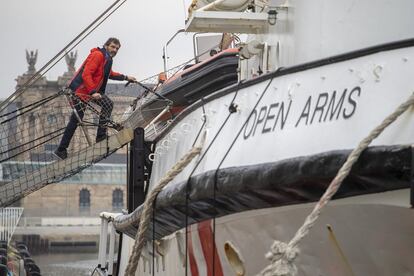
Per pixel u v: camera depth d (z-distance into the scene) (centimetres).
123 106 2114
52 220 8831
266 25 1278
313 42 1039
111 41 1597
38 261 7300
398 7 953
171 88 1652
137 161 1468
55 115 1644
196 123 1146
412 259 829
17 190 1524
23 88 1557
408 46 817
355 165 804
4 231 4606
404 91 810
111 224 1969
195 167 1082
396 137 792
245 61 1406
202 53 2083
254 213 958
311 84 901
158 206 1182
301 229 804
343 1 994
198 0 1344
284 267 804
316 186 855
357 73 849
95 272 2109
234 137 1009
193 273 1169
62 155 1550
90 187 9275
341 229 861
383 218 819
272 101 955
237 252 1020
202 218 1083
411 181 770
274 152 916
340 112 853
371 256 855
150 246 1393
